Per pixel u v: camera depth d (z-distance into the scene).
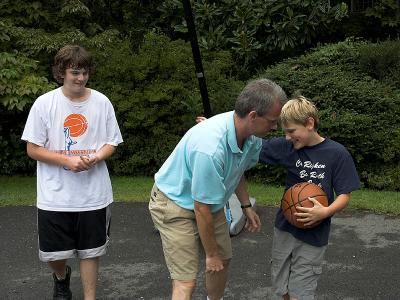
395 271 4.63
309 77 8.16
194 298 4.21
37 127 3.70
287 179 3.54
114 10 10.41
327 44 9.54
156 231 5.59
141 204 6.50
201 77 5.02
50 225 3.76
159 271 4.69
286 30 9.53
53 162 3.71
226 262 3.59
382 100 7.73
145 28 10.20
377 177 7.51
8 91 7.48
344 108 7.80
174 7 10.02
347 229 5.62
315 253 3.39
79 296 4.27
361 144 7.46
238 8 9.56
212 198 3.02
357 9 10.80
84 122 3.76
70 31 8.44
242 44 9.54
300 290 3.44
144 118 7.96
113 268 4.75
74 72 3.64
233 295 4.23
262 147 3.53
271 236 5.43
